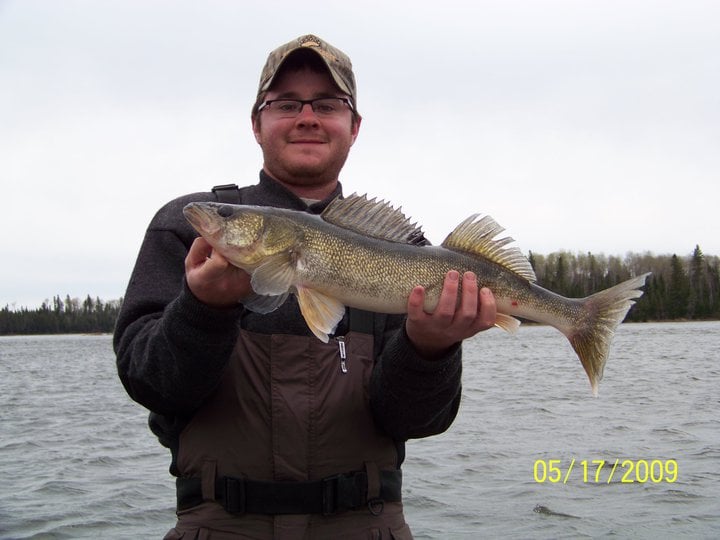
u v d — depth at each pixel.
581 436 3.43
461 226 1.00
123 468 3.02
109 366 10.84
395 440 0.95
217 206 0.92
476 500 2.40
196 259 0.82
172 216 0.99
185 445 0.89
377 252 0.95
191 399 0.85
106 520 2.28
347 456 0.89
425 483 2.62
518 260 1.04
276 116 1.05
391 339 0.91
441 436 3.49
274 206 1.05
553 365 8.30
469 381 6.37
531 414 4.17
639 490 2.46
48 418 4.61
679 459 2.89
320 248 0.94
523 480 2.63
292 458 0.87
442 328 0.86
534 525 2.13
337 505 0.87
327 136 1.05
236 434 0.87
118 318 0.94
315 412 0.88
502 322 1.04
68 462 3.14
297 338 0.91
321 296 0.93
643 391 5.25
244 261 0.92
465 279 0.86
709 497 2.36
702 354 9.37
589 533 2.04
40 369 10.23
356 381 0.92
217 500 0.86
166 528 2.21
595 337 1.08
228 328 0.81
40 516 2.31
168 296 0.94
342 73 1.07
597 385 1.08
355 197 0.98
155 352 0.83
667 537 1.99
